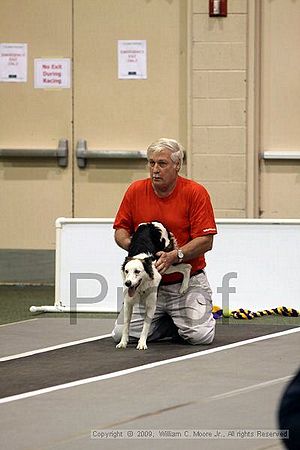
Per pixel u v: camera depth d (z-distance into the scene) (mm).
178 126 13617
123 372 8000
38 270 13922
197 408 6742
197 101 13297
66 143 13742
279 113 13422
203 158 13336
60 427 6289
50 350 9062
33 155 13719
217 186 13344
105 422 6398
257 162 13398
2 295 12953
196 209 9062
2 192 13906
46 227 13867
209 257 11398
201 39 13234
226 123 13273
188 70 13305
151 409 6734
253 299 11352
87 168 13781
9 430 6234
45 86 13758
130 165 13695
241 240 11352
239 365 8227
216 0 13117
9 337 9781
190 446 5852
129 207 9344
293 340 9453
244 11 13141
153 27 13555
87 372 8031
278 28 13336
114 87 13680
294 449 3887
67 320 10883
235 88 13234
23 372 8078
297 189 13445
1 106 13836
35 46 13719
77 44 13680
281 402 3953
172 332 9469
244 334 9844
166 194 9141
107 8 13609
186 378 7730
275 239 11297
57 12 13656
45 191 13844
